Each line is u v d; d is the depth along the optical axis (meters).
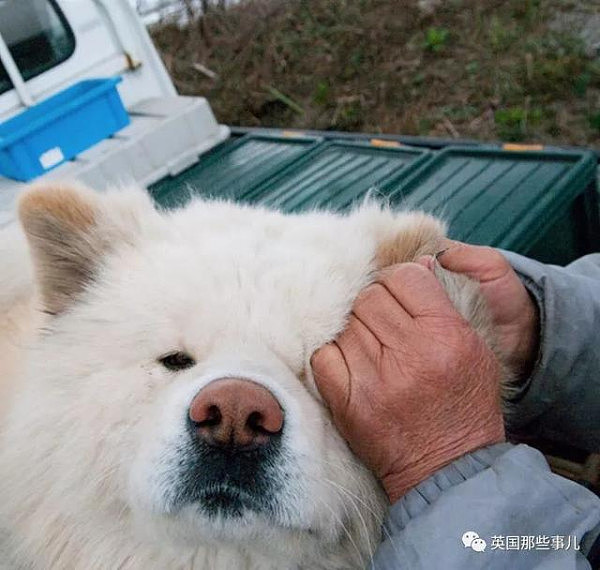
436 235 0.40
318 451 0.31
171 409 0.31
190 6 1.69
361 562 0.35
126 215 0.41
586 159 0.71
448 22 1.53
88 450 0.34
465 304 0.36
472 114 1.29
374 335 0.32
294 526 0.31
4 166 0.75
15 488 0.37
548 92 1.28
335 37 1.56
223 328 0.33
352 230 0.40
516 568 0.29
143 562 0.36
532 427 0.46
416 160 0.77
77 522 0.36
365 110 1.38
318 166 0.80
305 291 0.34
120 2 0.87
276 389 0.30
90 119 0.78
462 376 0.31
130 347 0.34
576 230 0.73
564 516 0.31
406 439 0.32
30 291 0.47
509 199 0.67
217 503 0.31
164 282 0.35
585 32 1.40
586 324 0.41
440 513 0.30
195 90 1.54
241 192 0.75
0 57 0.78
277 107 1.47
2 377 0.41
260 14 1.66
